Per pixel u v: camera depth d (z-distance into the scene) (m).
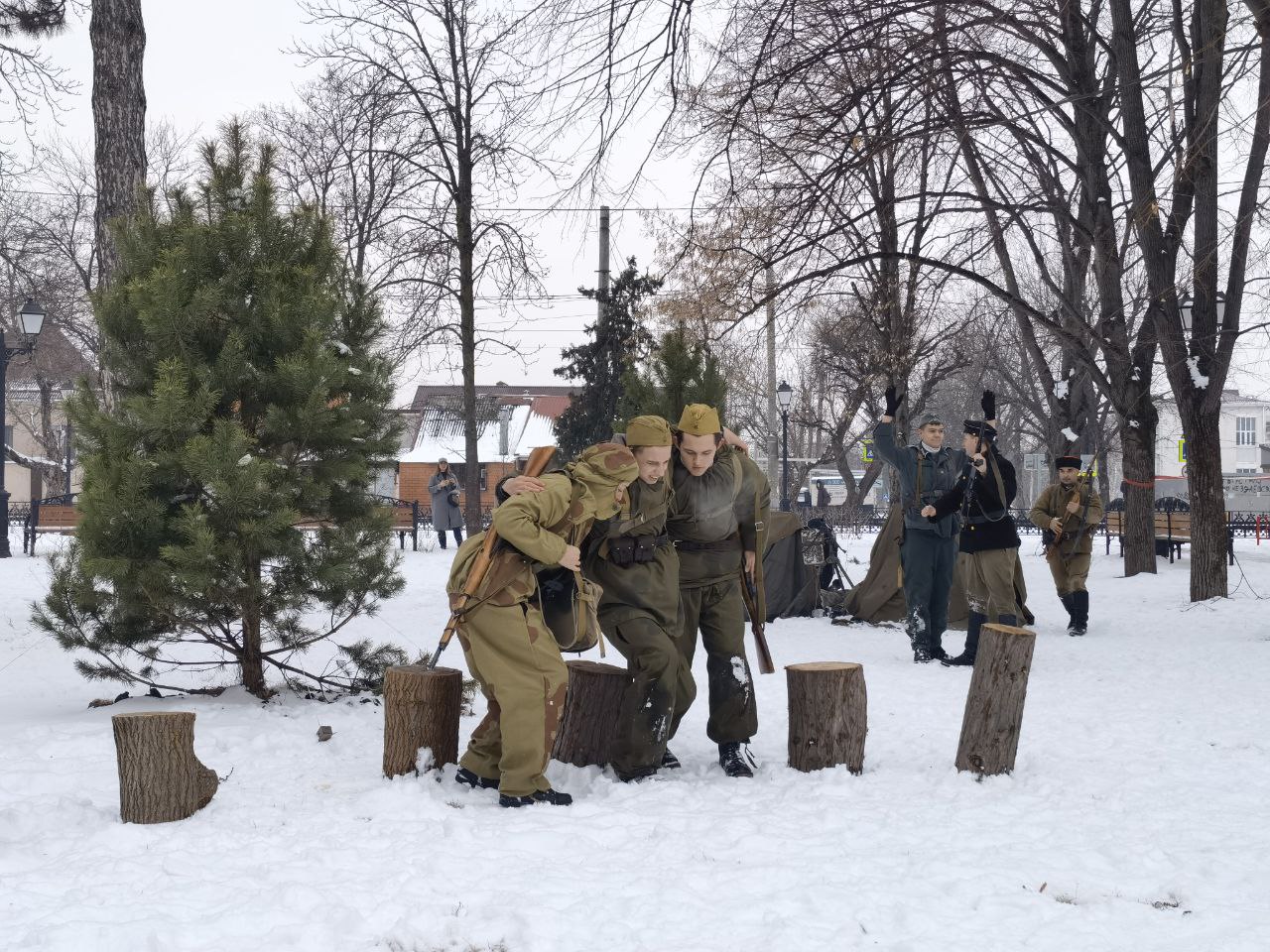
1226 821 4.41
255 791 4.94
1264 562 20.12
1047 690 7.78
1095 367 16.47
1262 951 3.08
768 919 3.29
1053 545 11.09
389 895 3.46
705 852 3.97
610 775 5.34
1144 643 10.41
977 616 9.32
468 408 20.14
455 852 3.93
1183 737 6.15
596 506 4.99
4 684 8.26
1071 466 11.02
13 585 15.19
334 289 7.58
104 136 10.41
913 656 9.66
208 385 6.86
